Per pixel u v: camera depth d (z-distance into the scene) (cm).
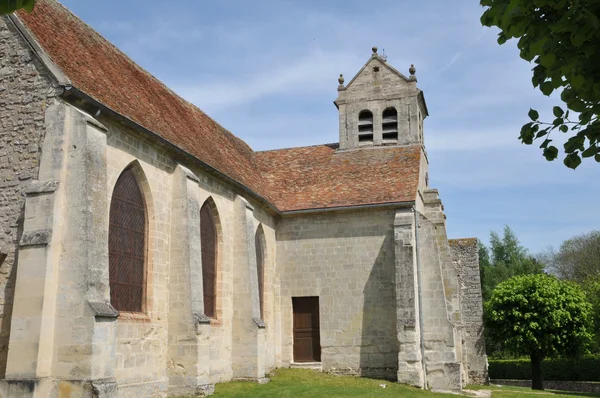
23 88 1452
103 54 1961
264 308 2489
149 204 1742
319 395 1812
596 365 4041
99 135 1448
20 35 1483
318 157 3147
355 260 2538
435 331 2416
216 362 2000
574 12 549
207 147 2295
